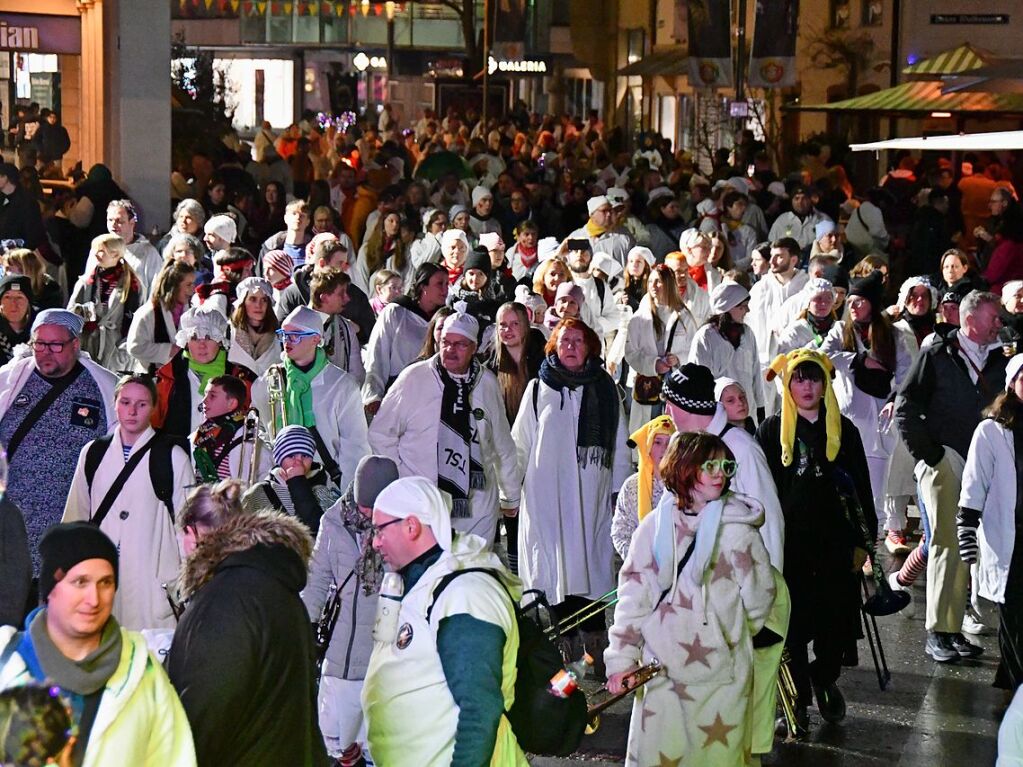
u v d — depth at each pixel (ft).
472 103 236.02
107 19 108.68
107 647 20.49
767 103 180.55
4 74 118.11
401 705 23.93
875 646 44.86
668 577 29.78
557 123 207.82
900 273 99.66
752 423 51.11
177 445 34.68
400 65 294.66
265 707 23.20
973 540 38.83
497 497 41.09
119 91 101.55
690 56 147.54
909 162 137.39
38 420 37.58
